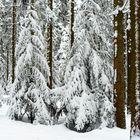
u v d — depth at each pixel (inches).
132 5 522.0
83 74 681.6
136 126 499.2
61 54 1381.6
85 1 696.4
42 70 736.3
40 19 844.6
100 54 709.3
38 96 697.0
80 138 576.7
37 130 621.3
